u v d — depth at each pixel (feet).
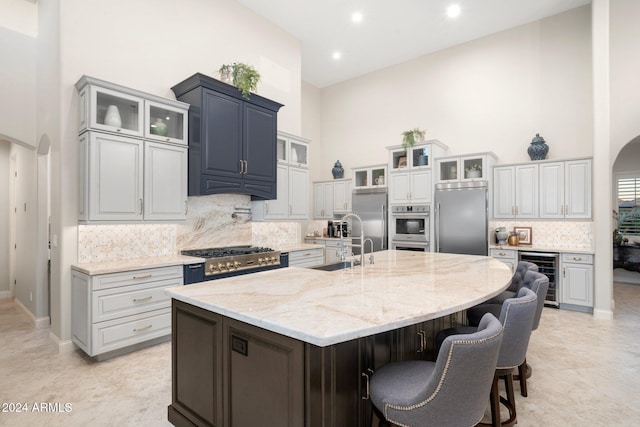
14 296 17.06
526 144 17.34
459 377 3.92
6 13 12.31
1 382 8.43
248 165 13.71
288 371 4.45
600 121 13.94
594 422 6.94
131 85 11.80
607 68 13.80
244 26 15.71
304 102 24.54
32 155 13.97
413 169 18.62
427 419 4.08
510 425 6.49
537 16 16.71
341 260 10.10
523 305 5.81
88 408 7.32
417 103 20.98
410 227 18.79
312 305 5.28
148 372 8.97
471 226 16.88
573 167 15.39
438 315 4.95
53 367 9.24
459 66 19.39
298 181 17.04
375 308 5.08
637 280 21.07
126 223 10.54
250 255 13.07
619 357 10.04
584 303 14.35
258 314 4.80
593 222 14.28
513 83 17.72
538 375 8.98
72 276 10.27
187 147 12.29
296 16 16.62
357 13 16.38
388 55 20.66
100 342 9.34
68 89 10.34
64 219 10.23
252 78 13.43
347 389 4.96
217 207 14.51
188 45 13.53
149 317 10.30
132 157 10.70
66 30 10.37
